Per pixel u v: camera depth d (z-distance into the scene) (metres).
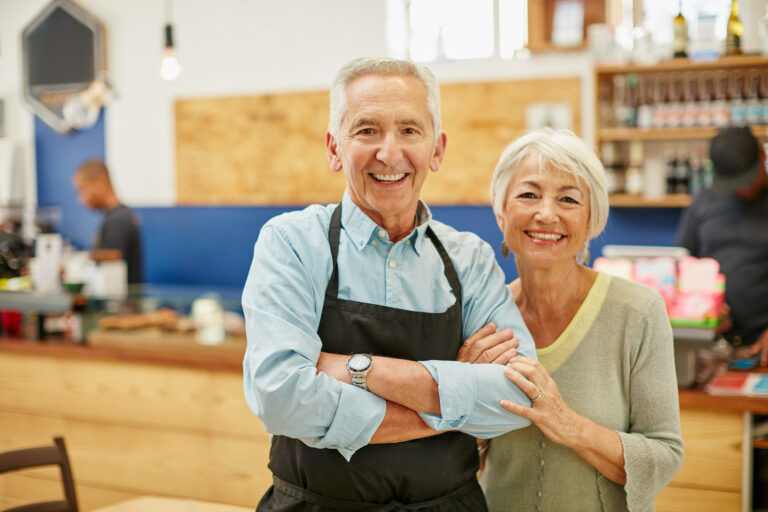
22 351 3.62
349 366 1.44
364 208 1.56
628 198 4.69
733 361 2.93
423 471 1.48
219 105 6.02
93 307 3.72
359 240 1.54
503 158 1.71
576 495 1.68
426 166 1.52
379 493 1.46
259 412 1.43
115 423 3.46
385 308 1.52
